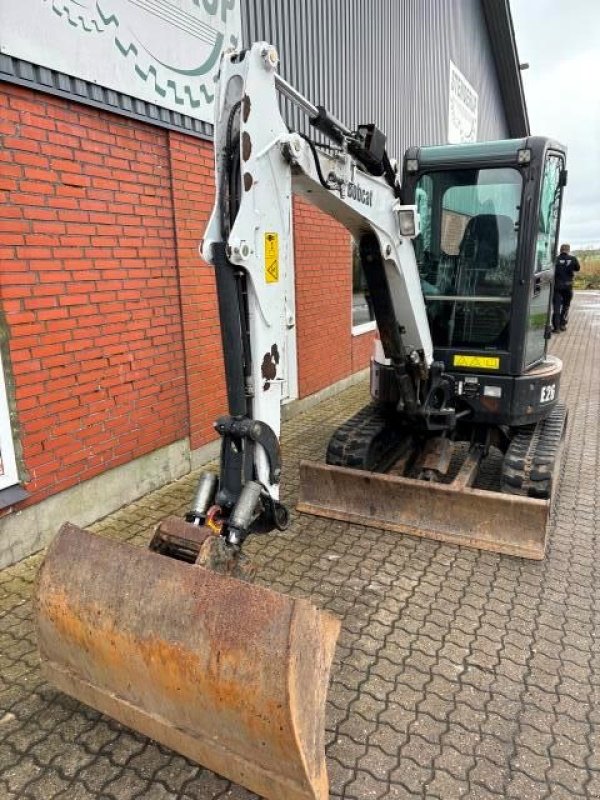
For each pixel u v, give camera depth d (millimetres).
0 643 3150
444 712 2707
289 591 3629
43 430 4008
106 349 4453
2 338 3689
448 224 4531
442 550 4090
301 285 7312
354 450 4738
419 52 10375
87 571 2373
